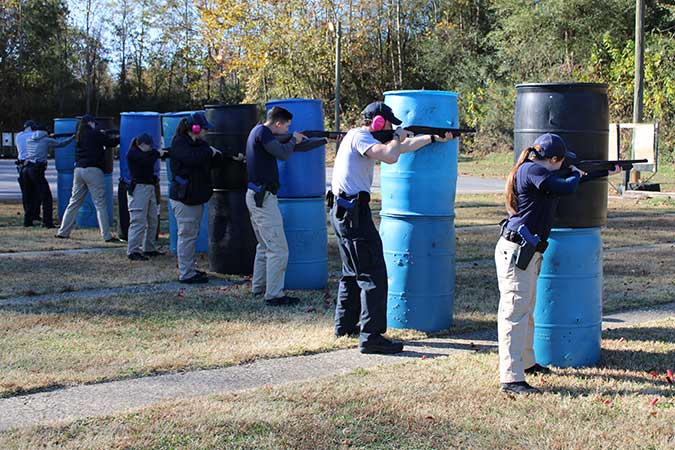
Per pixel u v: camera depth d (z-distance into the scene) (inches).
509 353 201.8
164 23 2034.9
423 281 265.1
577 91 214.5
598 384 207.3
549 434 172.4
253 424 177.0
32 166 534.9
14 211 630.5
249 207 304.0
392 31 1647.4
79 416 183.9
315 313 293.1
